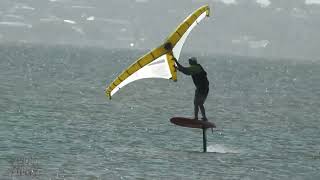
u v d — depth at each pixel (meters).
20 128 122.75
